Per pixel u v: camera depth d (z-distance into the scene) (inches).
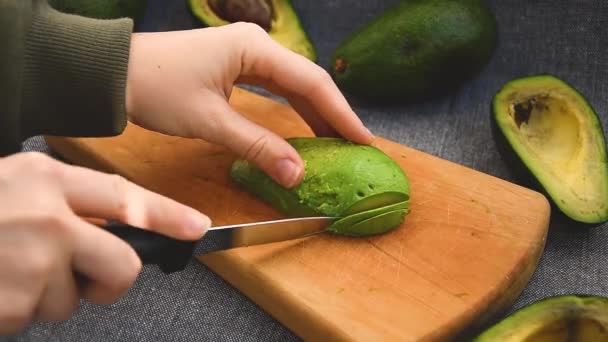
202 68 19.2
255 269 18.4
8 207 14.3
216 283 19.4
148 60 19.3
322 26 26.4
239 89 23.5
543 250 19.7
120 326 18.7
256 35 19.7
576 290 19.3
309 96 19.7
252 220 19.6
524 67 24.7
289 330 18.5
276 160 18.7
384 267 18.4
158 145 21.4
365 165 18.9
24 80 18.7
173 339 18.5
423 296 17.8
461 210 19.6
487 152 22.6
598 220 19.8
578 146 21.3
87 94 19.0
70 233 14.5
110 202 15.2
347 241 18.9
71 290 14.9
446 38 22.5
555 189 20.3
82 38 18.8
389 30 22.8
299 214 19.2
